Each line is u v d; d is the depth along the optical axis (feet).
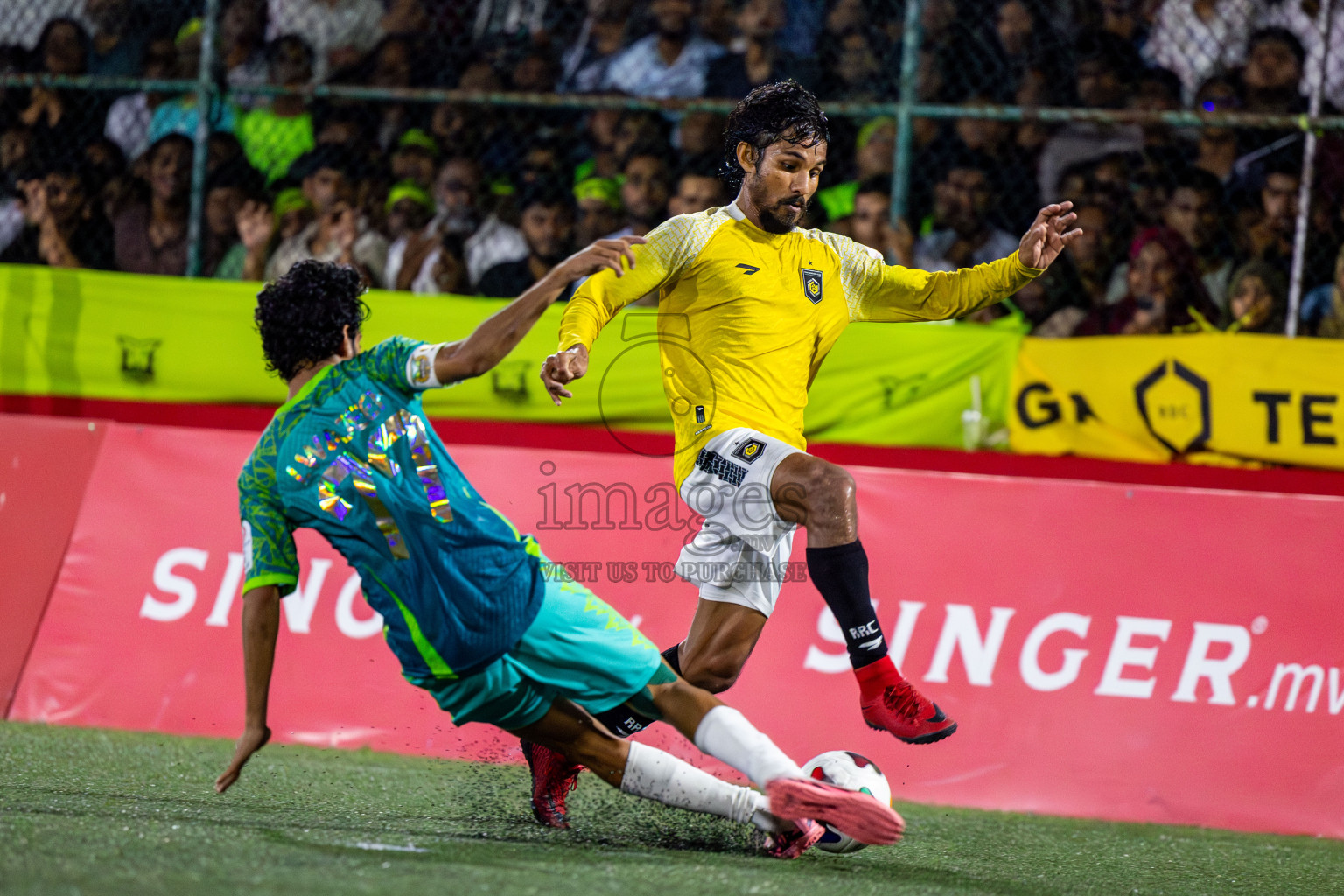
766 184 31.22
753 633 31.96
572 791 36.14
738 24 58.08
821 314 32.14
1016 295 52.21
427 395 50.08
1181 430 47.80
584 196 54.44
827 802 25.57
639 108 52.03
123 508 47.73
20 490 48.11
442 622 25.62
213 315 51.19
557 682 26.76
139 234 55.62
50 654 46.50
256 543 26.35
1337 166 51.06
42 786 33.35
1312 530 43.68
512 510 46.52
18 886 21.02
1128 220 52.39
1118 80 54.60
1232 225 51.83
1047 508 44.70
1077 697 42.98
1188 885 30.53
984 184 53.36
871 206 52.85
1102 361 48.24
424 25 58.85
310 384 26.50
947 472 48.57
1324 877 33.37
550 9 59.77
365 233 55.16
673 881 24.95
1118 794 41.91
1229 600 43.27
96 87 55.01
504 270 54.08
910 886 26.81
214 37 54.39
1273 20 54.34
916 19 51.49
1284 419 47.29
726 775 42.91
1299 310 50.60
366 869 24.14
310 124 57.47
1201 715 42.42
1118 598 43.62
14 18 58.95
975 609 44.01
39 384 51.31
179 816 29.66
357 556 25.85
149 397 51.24
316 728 44.70
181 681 45.75
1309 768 41.65
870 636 29.71
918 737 29.76
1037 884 28.78
